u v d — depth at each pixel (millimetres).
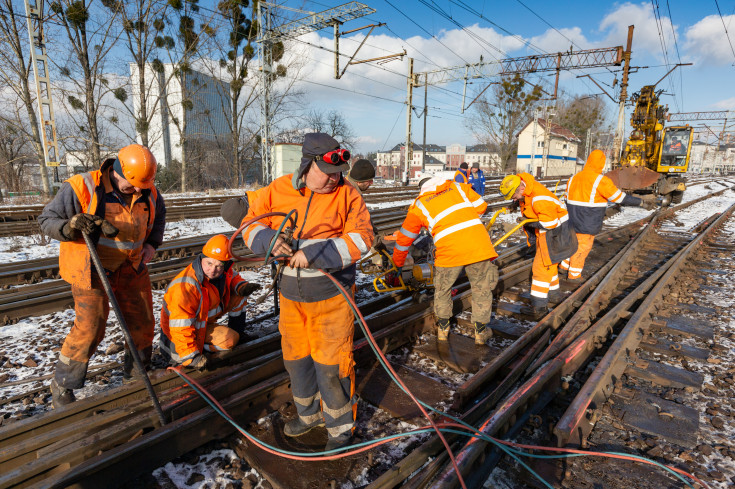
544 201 4574
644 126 18094
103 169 2664
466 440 2656
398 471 2270
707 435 2760
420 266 4984
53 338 4152
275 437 2699
